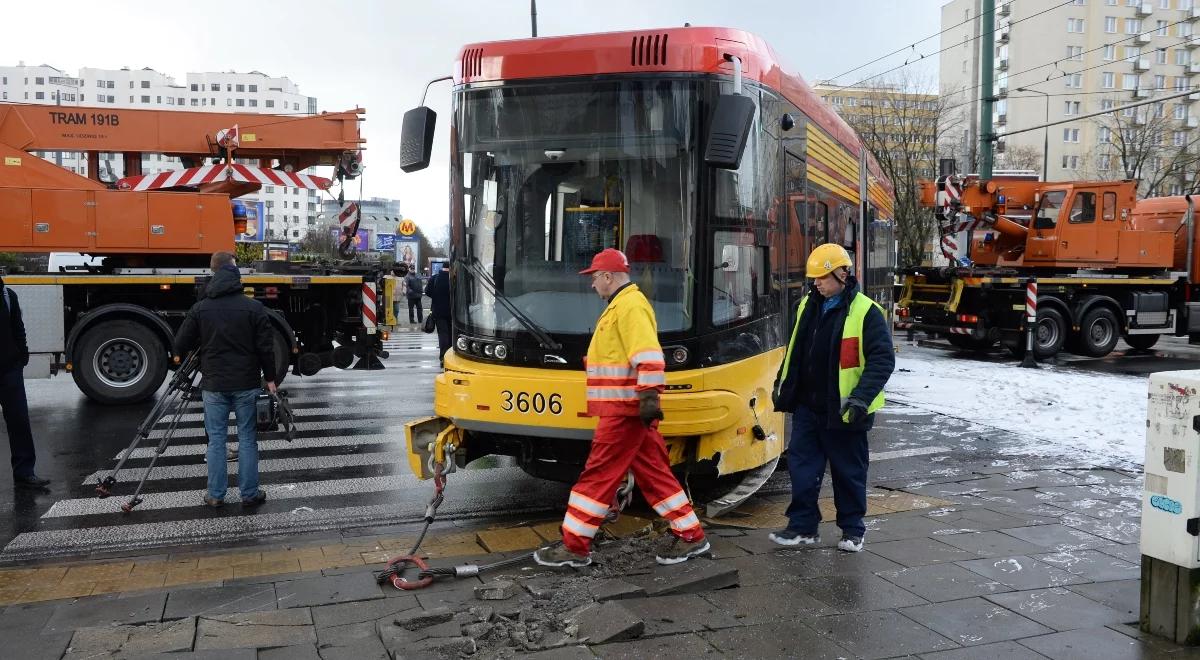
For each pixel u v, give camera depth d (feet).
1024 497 22.38
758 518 20.53
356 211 45.27
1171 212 66.23
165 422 33.35
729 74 19.84
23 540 19.54
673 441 19.44
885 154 122.31
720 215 19.74
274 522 20.95
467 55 21.04
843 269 17.34
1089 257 59.21
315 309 40.57
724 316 19.81
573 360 19.34
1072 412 35.42
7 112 40.57
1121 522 19.88
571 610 14.07
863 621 13.85
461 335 20.72
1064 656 12.62
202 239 38.68
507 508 22.13
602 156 19.86
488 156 20.67
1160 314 61.82
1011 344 56.34
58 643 13.05
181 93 557.74
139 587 15.97
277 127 43.27
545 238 20.12
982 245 63.72
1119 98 249.96
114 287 37.60
